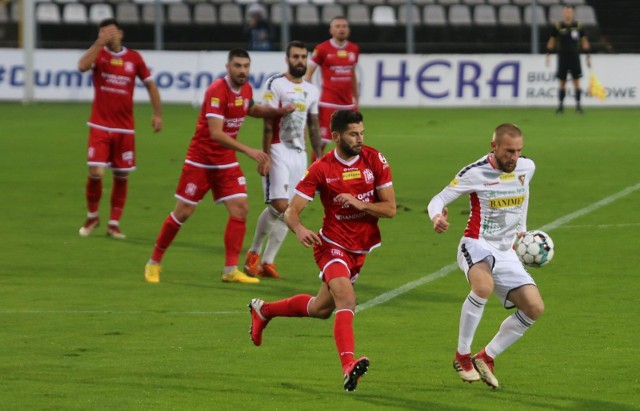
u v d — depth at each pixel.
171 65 77.38
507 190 19.02
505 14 85.56
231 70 27.45
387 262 30.16
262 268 28.55
